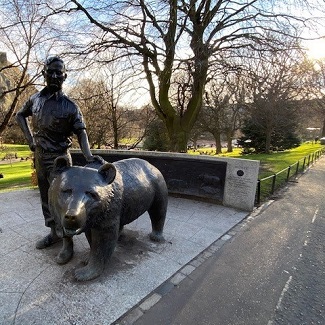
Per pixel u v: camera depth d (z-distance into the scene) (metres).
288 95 23.39
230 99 26.97
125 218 3.38
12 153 32.94
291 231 5.29
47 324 2.53
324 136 45.59
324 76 25.95
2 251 3.86
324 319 2.87
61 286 3.08
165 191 4.08
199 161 6.84
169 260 3.80
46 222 3.97
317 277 3.65
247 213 6.16
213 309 2.91
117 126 17.83
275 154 23.56
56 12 9.17
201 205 6.58
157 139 17.53
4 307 2.72
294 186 9.92
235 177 6.42
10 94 17.22
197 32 10.23
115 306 2.81
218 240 4.63
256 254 4.22
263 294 3.22
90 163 3.27
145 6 9.38
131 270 3.48
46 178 3.77
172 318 2.73
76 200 2.46
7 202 6.34
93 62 10.16
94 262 3.26
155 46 10.06
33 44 10.77
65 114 3.52
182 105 11.80
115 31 9.91
